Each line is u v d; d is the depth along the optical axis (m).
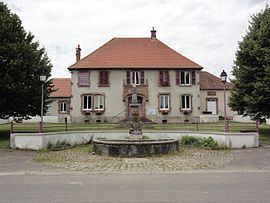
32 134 18.98
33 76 23.86
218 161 14.25
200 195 7.96
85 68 39.50
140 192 8.37
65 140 20.94
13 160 14.94
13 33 23.83
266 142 20.45
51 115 45.28
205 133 20.81
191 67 39.78
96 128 26.86
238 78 24.17
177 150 17.91
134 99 21.62
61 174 11.48
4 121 40.19
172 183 9.60
